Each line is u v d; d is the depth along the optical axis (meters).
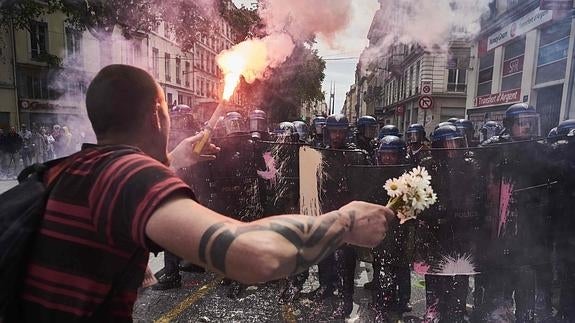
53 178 1.04
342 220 1.00
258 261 0.82
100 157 1.01
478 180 3.03
